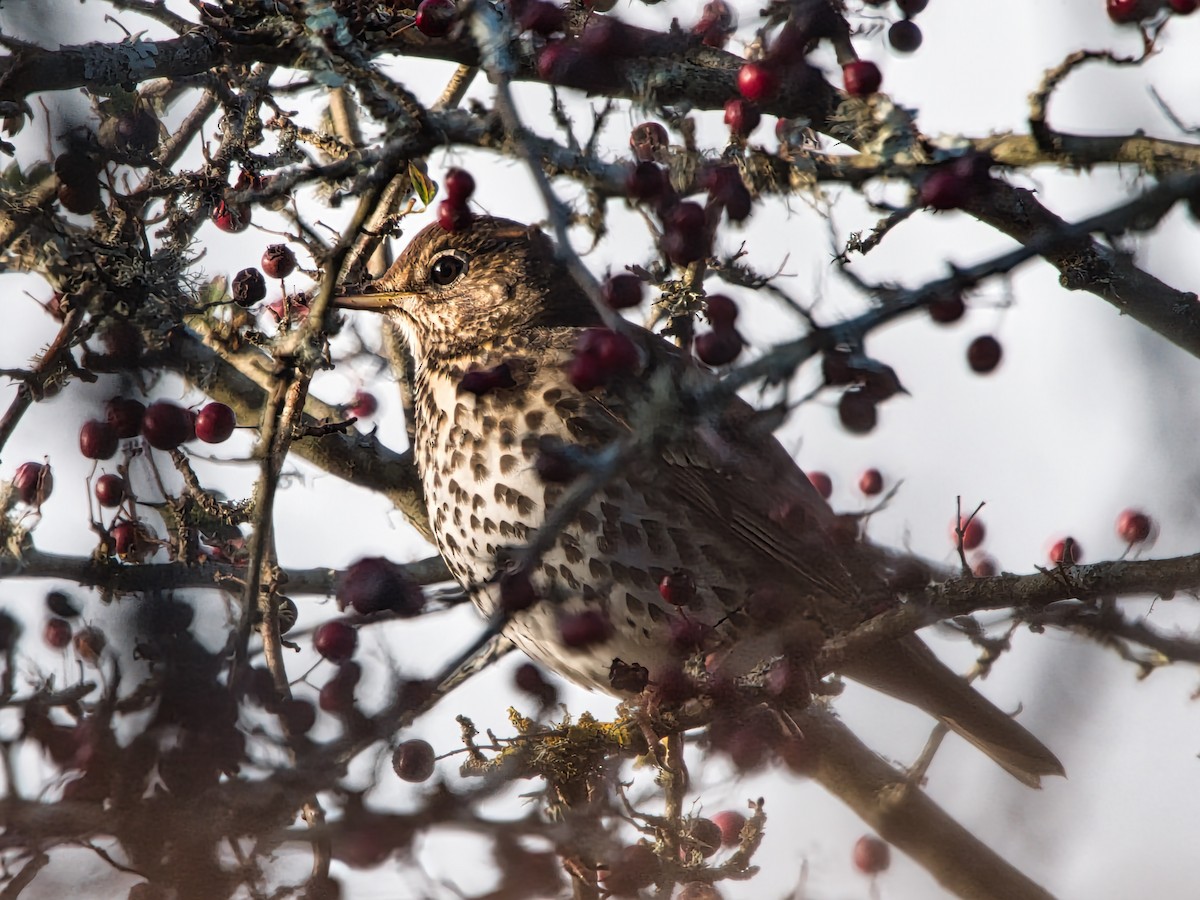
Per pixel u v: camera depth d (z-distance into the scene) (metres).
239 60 9.78
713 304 8.89
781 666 9.25
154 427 9.69
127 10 9.91
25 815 7.43
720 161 9.64
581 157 8.79
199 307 10.20
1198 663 8.52
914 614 8.84
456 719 9.41
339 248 8.62
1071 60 9.82
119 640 7.89
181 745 7.71
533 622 11.64
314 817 8.83
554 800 9.48
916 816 9.77
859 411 8.37
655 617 11.45
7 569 9.81
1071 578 8.46
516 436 11.81
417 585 9.12
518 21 9.23
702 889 9.32
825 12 9.66
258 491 8.81
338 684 9.19
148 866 7.56
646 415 8.12
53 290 10.39
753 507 11.34
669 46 9.73
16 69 9.56
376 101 8.35
